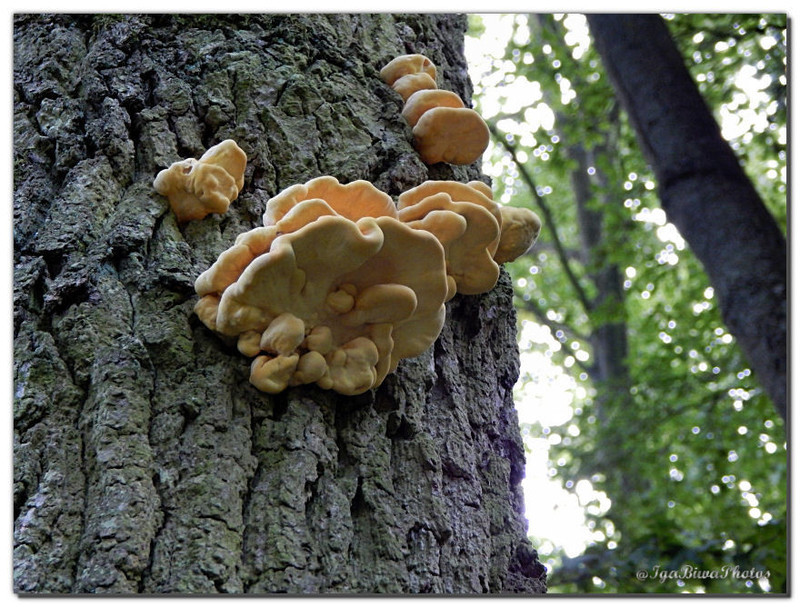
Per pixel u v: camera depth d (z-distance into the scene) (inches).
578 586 144.3
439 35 79.2
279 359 52.8
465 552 54.6
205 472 50.5
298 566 49.2
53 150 60.1
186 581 47.8
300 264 52.1
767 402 234.2
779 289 115.5
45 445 50.8
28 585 47.4
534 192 343.9
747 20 211.6
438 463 55.9
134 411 51.3
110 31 63.9
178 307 54.4
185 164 58.4
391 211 55.2
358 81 67.1
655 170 132.2
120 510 48.8
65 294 54.3
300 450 52.2
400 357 56.6
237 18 66.1
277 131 62.2
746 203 123.3
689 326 270.2
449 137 65.9
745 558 134.6
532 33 293.9
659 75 135.6
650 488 276.8
